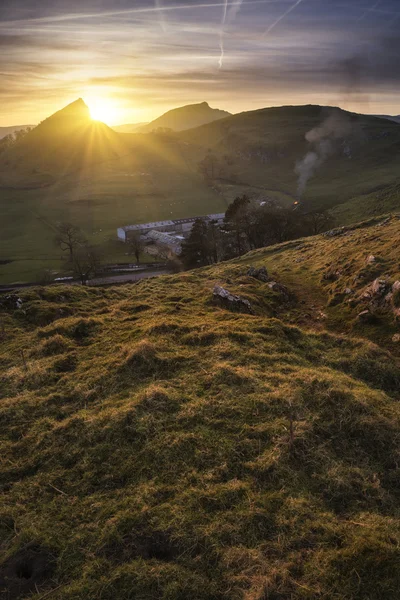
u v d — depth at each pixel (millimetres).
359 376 14086
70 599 6348
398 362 15398
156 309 20656
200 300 23062
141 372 13164
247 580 6449
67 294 25250
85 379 13273
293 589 6324
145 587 6449
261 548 7039
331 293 26500
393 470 9047
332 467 8906
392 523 7492
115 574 6668
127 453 9484
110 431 10148
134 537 7332
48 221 180750
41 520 7855
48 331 17938
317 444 9617
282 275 34438
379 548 6785
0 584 6785
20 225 175875
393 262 25703
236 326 17000
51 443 10180
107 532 7387
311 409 10875
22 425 11086
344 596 6164
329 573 6500
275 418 10453
